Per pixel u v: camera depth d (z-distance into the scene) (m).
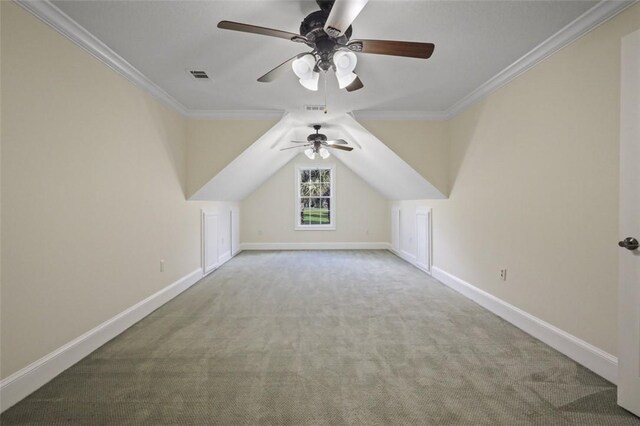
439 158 4.05
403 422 1.49
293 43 2.23
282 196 7.20
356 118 4.01
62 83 1.97
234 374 1.91
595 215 1.92
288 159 6.93
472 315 2.93
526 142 2.53
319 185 7.31
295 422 1.49
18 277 1.67
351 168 7.00
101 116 2.35
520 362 2.04
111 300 2.46
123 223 2.63
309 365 2.02
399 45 1.73
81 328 2.13
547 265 2.31
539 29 2.05
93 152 2.26
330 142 4.31
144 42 2.22
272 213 7.19
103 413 1.55
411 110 3.86
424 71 2.72
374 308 3.14
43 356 1.82
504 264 2.83
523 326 2.56
